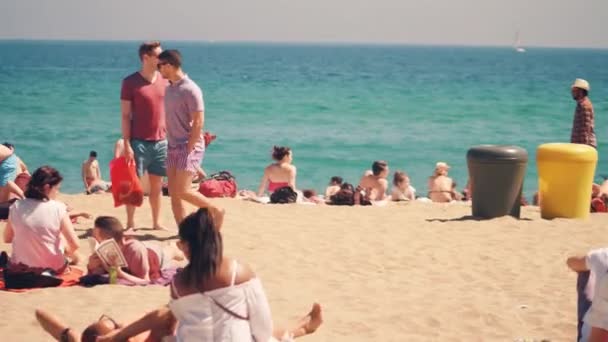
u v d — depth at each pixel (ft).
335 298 26.89
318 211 42.04
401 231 36.76
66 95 172.96
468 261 31.76
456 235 35.94
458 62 555.28
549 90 209.67
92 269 27.96
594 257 19.79
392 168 93.25
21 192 38.29
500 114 147.54
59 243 27.99
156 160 35.04
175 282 16.94
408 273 30.12
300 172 90.74
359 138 114.62
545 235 35.94
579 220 39.11
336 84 232.94
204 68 371.35
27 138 107.34
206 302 16.76
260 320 17.12
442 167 55.62
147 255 28.50
